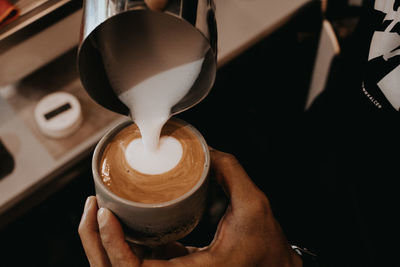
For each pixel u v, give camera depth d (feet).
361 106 2.44
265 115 4.39
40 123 3.16
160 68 1.70
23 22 2.89
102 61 1.58
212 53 1.33
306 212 3.15
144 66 1.69
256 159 3.93
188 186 1.75
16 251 3.67
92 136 3.15
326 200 3.04
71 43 3.26
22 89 3.38
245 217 1.71
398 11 2.08
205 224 3.11
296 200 3.36
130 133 1.95
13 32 2.89
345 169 2.79
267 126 4.29
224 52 3.51
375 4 2.28
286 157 3.84
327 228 2.96
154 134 1.78
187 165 1.83
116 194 1.69
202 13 1.25
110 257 1.60
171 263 1.60
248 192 1.76
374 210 2.51
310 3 3.82
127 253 1.55
